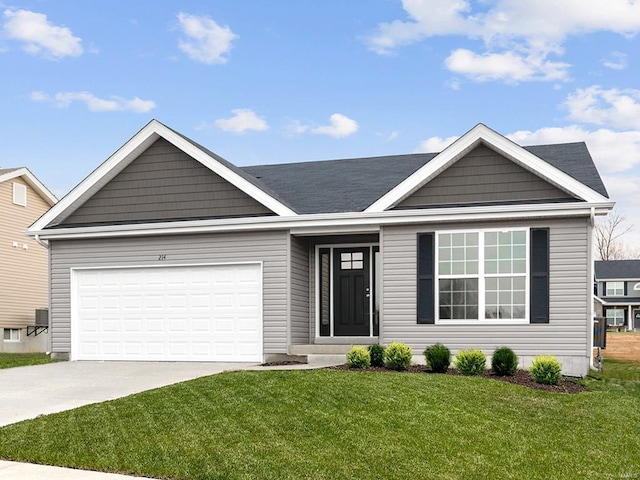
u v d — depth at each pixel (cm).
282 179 2033
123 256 1820
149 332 1788
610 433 1018
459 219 1572
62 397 1217
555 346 1517
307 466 782
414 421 991
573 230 1523
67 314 1855
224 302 1739
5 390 1302
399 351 1478
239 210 1750
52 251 1880
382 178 1927
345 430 931
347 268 1809
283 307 1695
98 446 853
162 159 1816
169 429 929
